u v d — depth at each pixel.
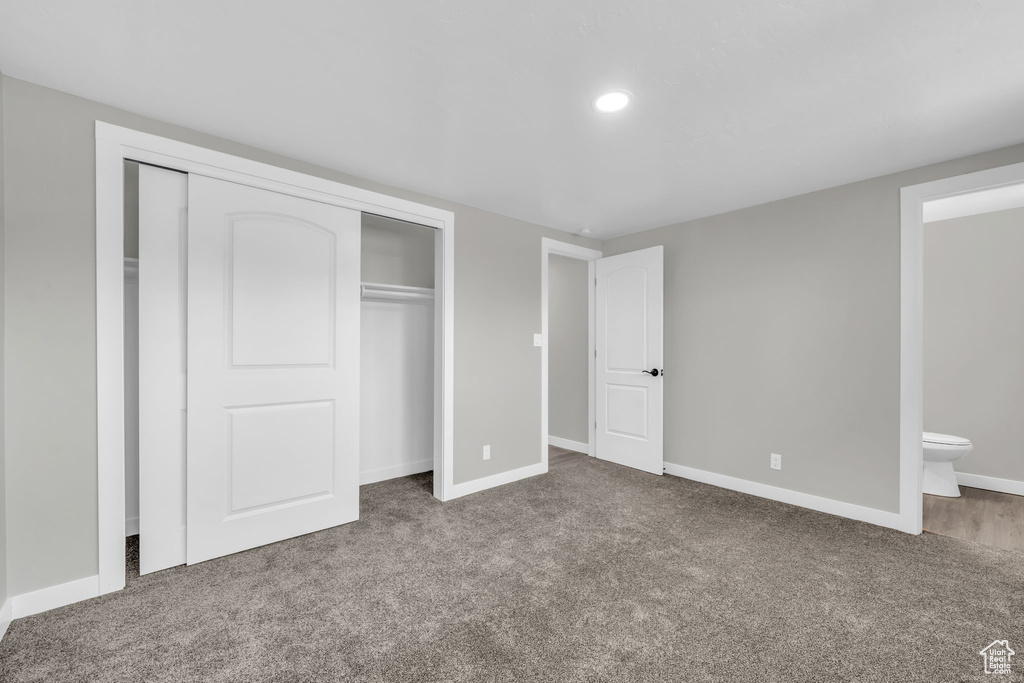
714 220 3.64
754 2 1.38
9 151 1.78
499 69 1.74
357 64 1.71
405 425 3.91
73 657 1.58
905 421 2.70
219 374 2.32
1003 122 2.12
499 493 3.39
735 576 2.16
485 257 3.51
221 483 2.33
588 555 2.38
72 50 1.63
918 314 2.67
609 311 4.35
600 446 4.44
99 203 1.96
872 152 2.46
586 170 2.72
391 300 3.78
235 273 2.36
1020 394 3.54
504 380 3.64
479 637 1.70
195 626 1.76
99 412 1.96
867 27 1.49
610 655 1.60
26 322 1.81
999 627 1.76
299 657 1.59
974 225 3.75
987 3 1.37
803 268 3.14
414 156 2.53
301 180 2.57
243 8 1.41
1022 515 3.05
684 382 3.84
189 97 1.94
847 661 1.57
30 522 1.82
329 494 2.72
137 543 2.51
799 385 3.15
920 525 2.67
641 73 1.76
